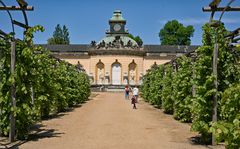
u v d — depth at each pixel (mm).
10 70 13508
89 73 88000
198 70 13570
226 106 7965
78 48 93312
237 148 7594
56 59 25344
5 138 13891
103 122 19875
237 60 13477
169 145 13016
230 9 12945
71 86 30344
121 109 29266
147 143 13391
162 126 18406
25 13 13734
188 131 16562
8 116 13516
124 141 13750
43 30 14078
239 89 7703
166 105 24719
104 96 52500
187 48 92375
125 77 85750
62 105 25797
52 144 12953
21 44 13711
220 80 13422
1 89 13453
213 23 13188
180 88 20422
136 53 87000
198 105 13180
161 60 90625
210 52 13422
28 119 13781
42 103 19250
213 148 12477
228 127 7645
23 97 13805
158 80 30297
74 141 13617
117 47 87000
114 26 94562
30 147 12336
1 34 13125
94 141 13672
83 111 26859
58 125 18391
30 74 14062
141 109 29453
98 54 87062
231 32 12930
